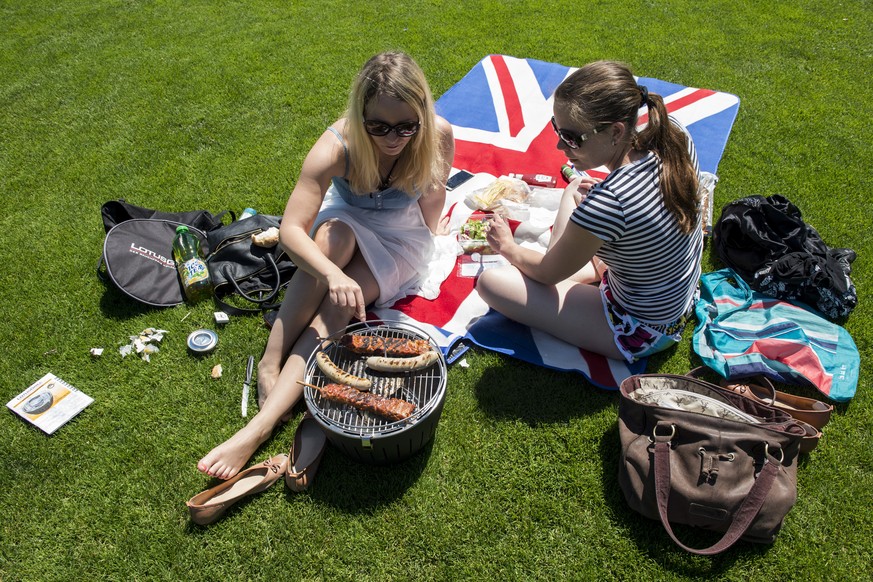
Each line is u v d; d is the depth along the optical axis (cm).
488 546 244
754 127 471
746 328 316
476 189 419
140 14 677
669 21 623
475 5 667
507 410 292
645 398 262
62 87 552
